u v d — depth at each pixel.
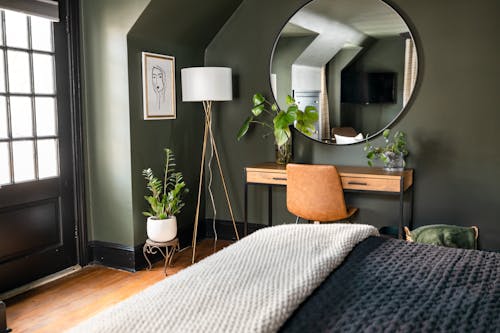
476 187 3.61
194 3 3.77
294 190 3.57
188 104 4.25
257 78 4.24
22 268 3.31
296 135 4.14
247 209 4.20
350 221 4.03
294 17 4.04
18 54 3.21
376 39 3.79
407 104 3.73
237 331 1.22
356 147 3.95
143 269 3.75
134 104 3.62
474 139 3.58
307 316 1.34
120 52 3.54
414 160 3.77
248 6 4.20
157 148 3.90
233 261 1.70
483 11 3.46
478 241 3.64
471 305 1.38
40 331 2.74
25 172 3.31
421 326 1.25
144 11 3.42
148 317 1.32
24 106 3.27
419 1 3.62
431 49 3.62
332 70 3.96
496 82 3.48
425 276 1.62
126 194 3.66
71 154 3.64
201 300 1.39
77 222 3.72
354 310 1.35
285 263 1.68
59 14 3.47
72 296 3.22
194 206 4.45
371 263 1.76
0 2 2.93
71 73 3.59
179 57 4.09
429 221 3.77
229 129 4.41
